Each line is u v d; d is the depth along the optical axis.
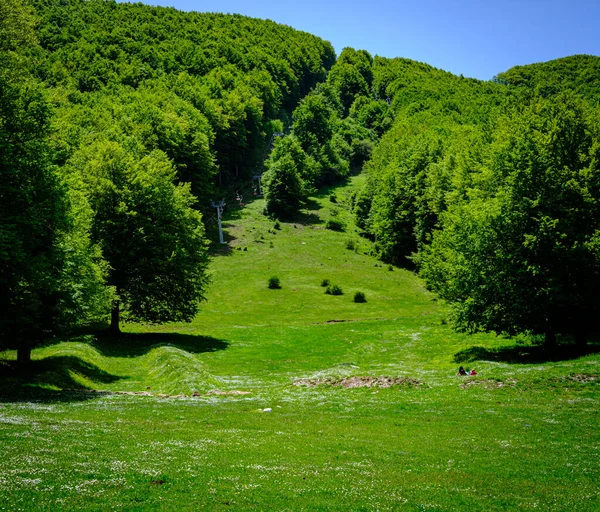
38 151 33.47
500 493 13.81
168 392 33.88
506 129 60.69
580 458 17.34
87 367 38.94
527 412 24.81
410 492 13.65
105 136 90.56
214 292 88.88
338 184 175.38
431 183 95.00
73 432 18.67
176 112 134.25
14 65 36.12
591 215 38.91
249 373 42.50
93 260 49.66
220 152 161.50
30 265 29.56
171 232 59.16
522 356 40.81
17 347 33.03
